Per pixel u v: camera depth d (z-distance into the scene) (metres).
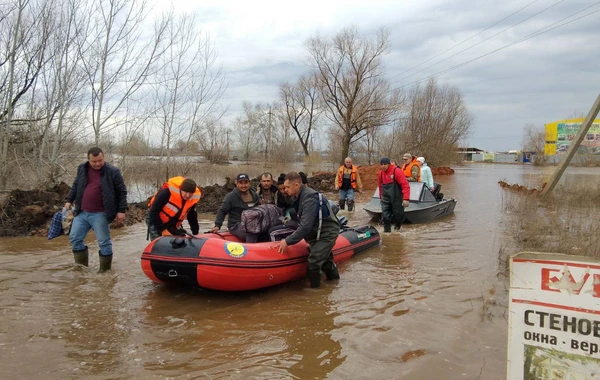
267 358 3.78
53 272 6.30
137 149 17.23
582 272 2.12
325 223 5.75
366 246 7.78
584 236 7.61
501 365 3.65
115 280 6.01
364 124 38.31
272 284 5.61
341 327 4.44
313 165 39.88
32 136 12.55
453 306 4.98
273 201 6.99
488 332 4.28
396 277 6.16
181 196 6.07
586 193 14.01
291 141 45.66
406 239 8.85
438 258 7.23
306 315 4.78
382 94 37.62
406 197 9.36
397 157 39.84
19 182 11.96
